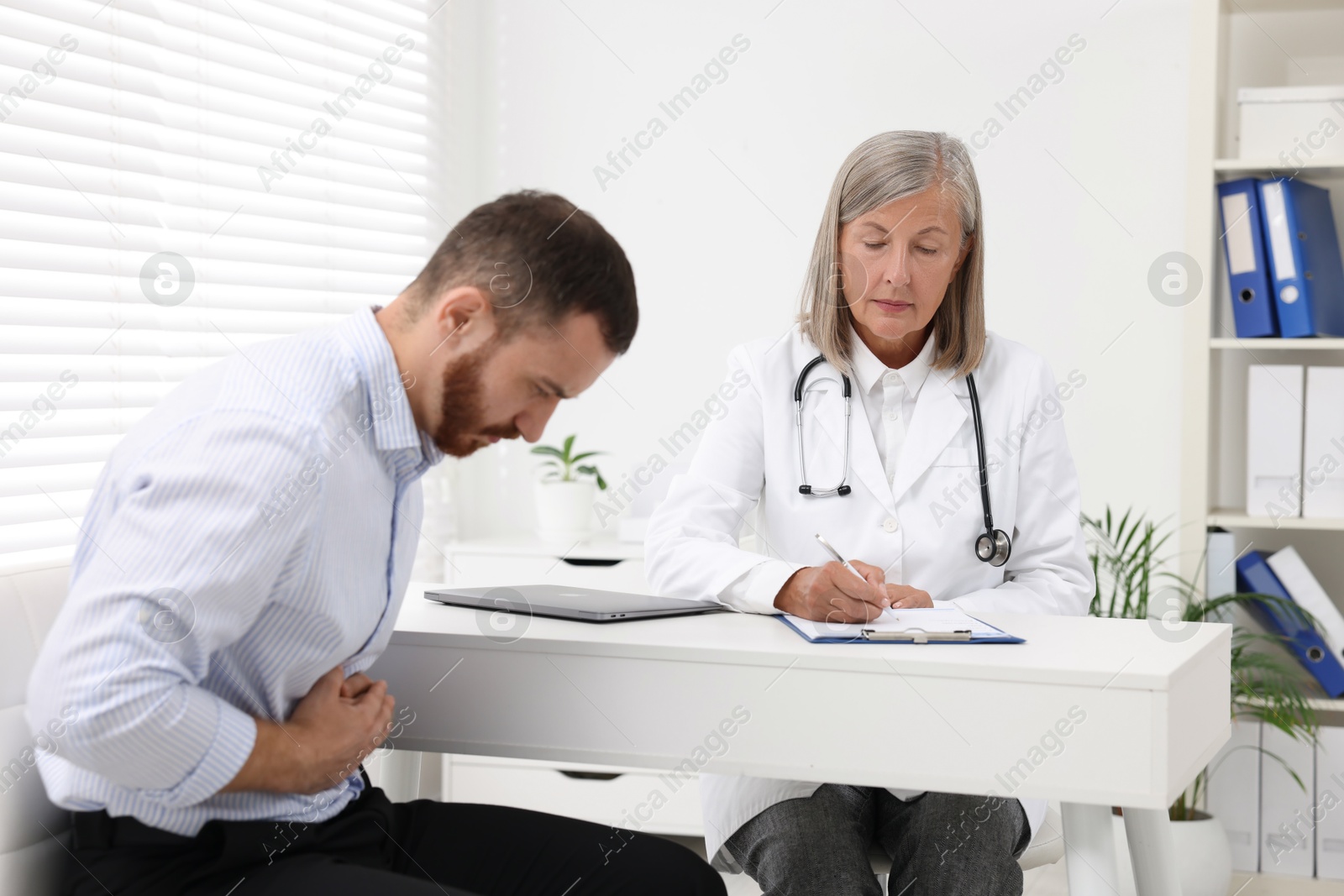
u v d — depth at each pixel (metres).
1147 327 2.52
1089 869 1.14
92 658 0.83
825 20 2.72
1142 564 2.21
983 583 1.54
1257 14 2.39
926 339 1.58
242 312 2.22
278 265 2.29
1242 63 2.41
